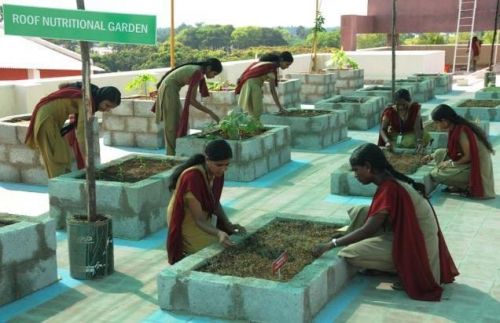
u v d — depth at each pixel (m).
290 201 7.50
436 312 4.41
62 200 6.44
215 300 4.35
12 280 4.73
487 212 6.83
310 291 4.24
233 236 5.28
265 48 25.23
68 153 7.01
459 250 5.68
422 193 4.81
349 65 19.77
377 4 26.52
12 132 8.27
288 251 5.04
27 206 7.32
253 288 4.22
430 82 17.52
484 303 4.55
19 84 11.23
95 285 5.04
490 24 25.05
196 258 4.77
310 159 9.86
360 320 4.30
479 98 15.29
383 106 13.88
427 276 4.61
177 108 9.05
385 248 4.77
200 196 4.99
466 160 7.34
